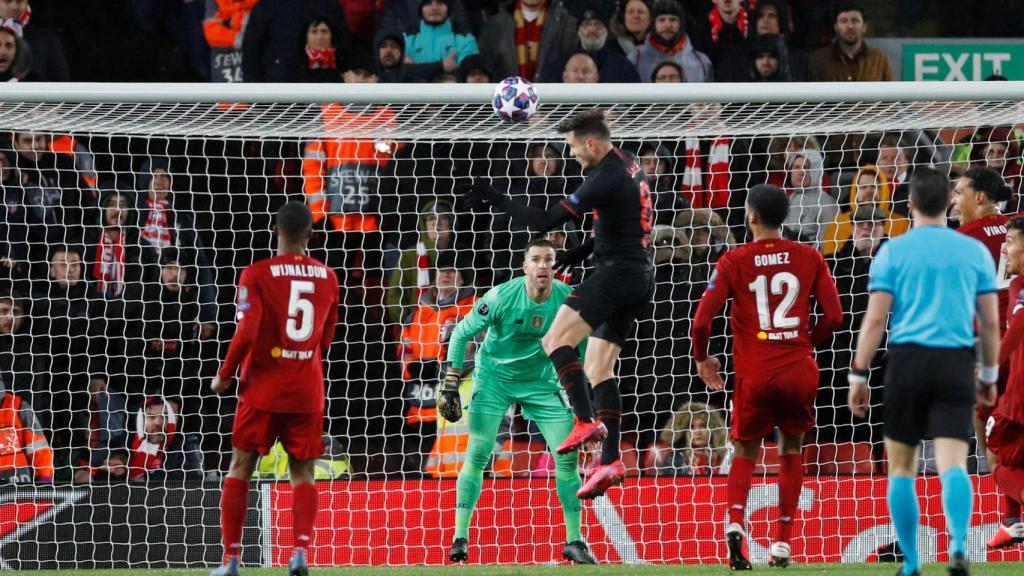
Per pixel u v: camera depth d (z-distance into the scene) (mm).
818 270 21422
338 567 25281
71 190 33875
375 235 35344
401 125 28047
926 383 16203
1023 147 34719
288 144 36250
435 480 28484
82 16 37500
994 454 23500
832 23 38438
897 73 39156
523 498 28469
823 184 35281
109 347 33344
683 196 34969
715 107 26688
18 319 32219
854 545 28203
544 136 28859
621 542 28031
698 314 21406
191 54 37719
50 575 23375
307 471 19844
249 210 36000
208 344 34406
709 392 33125
